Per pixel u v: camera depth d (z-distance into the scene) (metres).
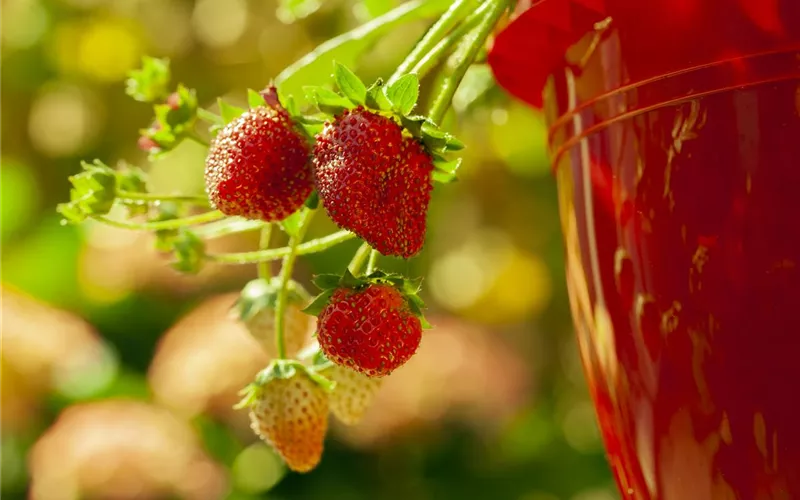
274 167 0.37
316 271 1.08
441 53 0.37
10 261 1.20
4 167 1.25
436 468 1.07
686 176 0.34
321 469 1.06
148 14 1.23
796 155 0.33
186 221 0.40
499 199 1.09
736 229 0.33
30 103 1.29
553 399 1.18
